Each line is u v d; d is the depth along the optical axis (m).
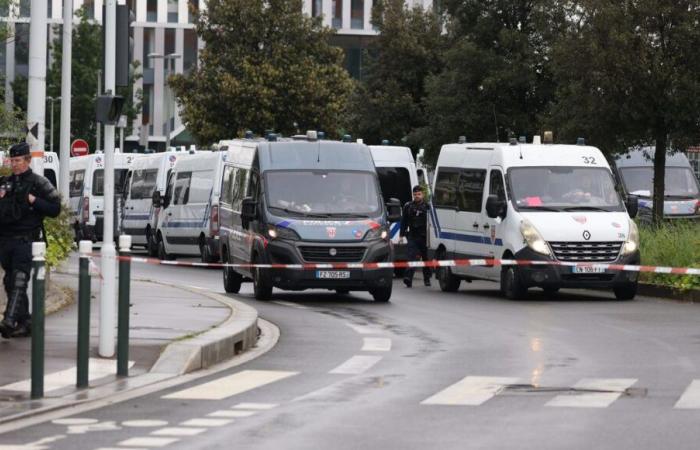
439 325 51.69
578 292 72.75
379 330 49.75
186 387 33.44
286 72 144.38
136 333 42.44
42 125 53.19
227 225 74.12
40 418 28.59
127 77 39.03
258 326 51.31
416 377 35.47
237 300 61.62
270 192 65.94
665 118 99.00
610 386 33.34
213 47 146.25
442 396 31.70
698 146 101.75
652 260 69.19
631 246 64.88
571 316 55.50
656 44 99.38
